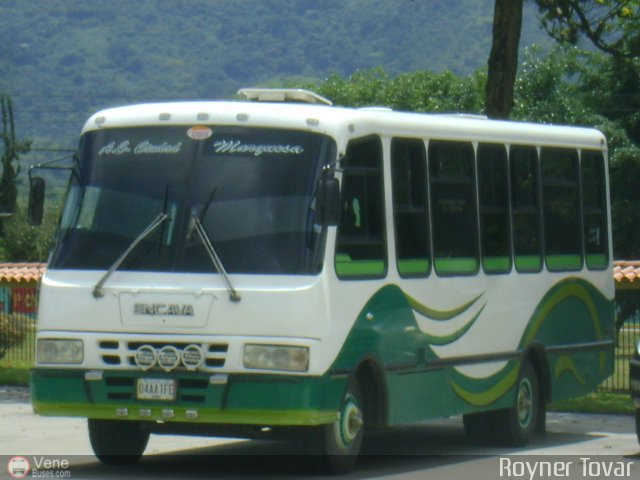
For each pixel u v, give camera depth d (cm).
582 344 3588
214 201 2566
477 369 3103
